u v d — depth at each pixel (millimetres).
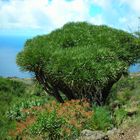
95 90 17719
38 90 23438
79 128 13047
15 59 19125
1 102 21484
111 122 14523
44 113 13258
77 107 14422
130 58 19219
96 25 20250
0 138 15375
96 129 13891
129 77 21328
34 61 18203
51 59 17906
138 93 18469
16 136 13750
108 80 17703
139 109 15703
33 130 12898
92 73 17016
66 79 17156
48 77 18578
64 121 12945
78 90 17656
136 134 12547
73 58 17344
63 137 12719
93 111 14719
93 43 18750
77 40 18891
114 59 17891
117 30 20141
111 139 12609
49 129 12727
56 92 18938
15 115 17594
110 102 18734
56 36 19422
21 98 21609
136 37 19891
